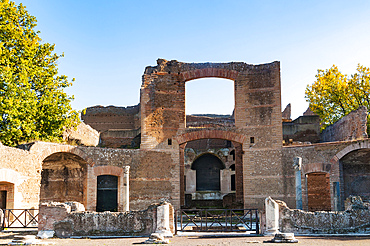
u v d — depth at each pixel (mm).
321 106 53750
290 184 34281
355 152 32531
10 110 30734
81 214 22766
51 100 35594
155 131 36156
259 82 36438
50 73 37156
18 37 33844
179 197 35594
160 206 22438
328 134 45969
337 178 32281
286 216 22797
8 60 32781
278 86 35969
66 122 36031
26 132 32656
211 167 57719
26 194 28344
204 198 55781
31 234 23141
